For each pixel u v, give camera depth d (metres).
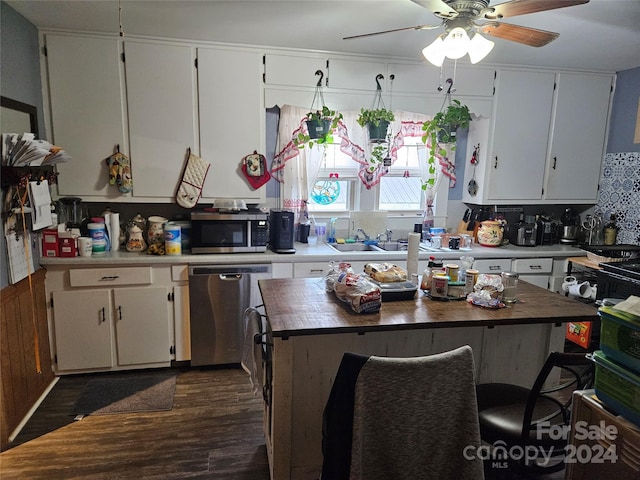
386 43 3.00
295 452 1.97
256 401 2.70
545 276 3.58
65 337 2.86
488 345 2.12
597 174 3.88
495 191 3.73
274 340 1.76
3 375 2.22
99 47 2.86
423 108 3.46
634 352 1.30
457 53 1.94
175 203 3.20
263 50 3.11
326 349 1.93
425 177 3.77
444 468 1.37
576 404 1.52
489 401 1.80
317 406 1.96
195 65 3.02
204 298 2.99
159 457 2.17
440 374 1.28
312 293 2.14
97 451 2.21
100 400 2.67
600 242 3.80
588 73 3.68
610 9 2.27
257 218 3.06
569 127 3.74
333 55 3.23
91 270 2.83
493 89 3.54
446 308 1.96
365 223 3.78
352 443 1.24
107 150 2.98
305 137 3.30
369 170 3.59
